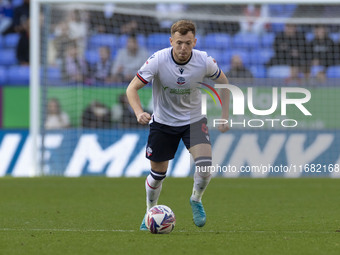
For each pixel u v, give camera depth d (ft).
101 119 163.32
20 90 160.56
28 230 62.90
